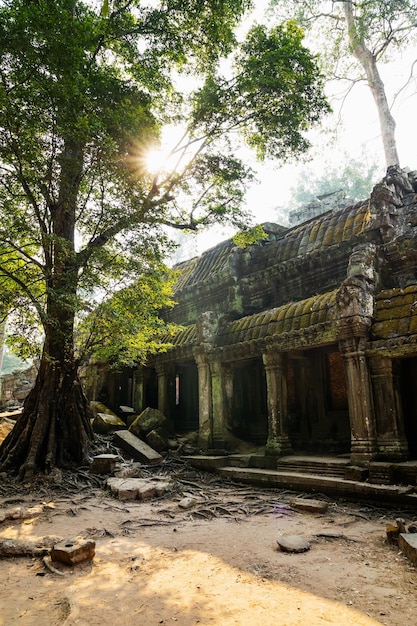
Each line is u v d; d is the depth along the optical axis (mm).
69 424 12453
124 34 11961
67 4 9445
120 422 15852
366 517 7402
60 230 12367
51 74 8414
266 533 6613
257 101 12172
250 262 16000
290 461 10633
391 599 4105
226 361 13414
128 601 4176
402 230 11633
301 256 13672
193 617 3797
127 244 11023
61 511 8172
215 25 11820
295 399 13234
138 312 12297
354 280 9844
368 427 9102
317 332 10508
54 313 11523
